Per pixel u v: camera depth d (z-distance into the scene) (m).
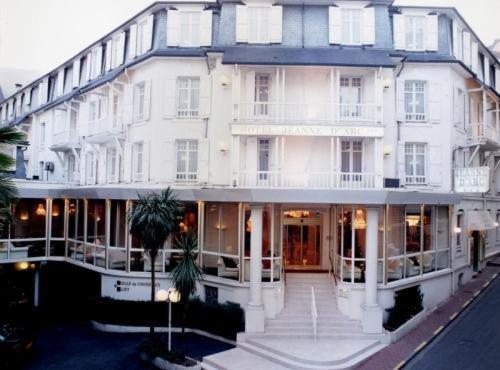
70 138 27.83
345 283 17.38
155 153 21.03
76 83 28.09
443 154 21.05
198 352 15.52
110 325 18.44
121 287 19.67
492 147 25.47
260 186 19.06
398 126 20.78
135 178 22.14
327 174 19.34
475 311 19.05
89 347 16.55
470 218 23.94
